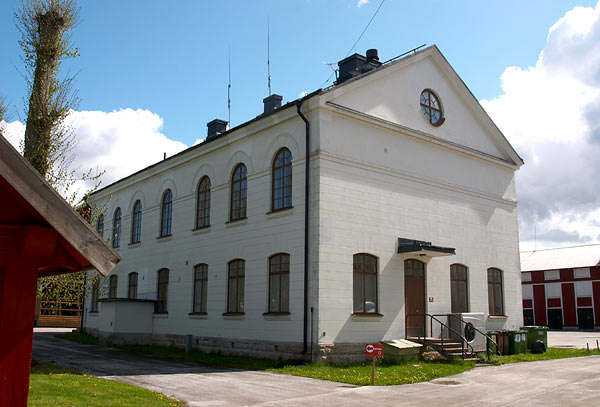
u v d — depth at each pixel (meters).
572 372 16.38
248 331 20.11
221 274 22.08
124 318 25.41
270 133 20.67
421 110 22.53
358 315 18.34
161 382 13.93
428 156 22.38
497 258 24.70
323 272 17.64
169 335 24.73
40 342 26.92
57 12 15.10
